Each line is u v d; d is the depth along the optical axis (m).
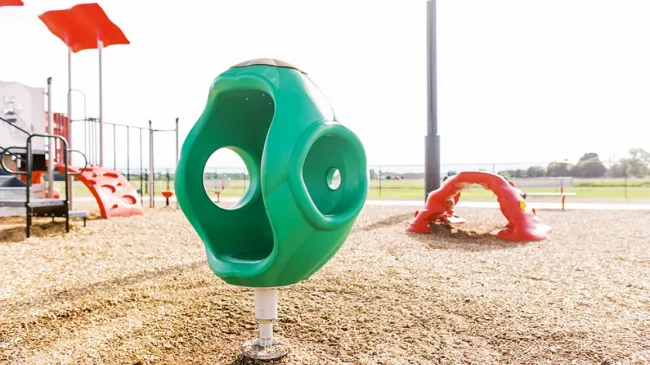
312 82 2.42
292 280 2.34
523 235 6.92
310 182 2.56
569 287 4.15
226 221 2.66
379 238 7.16
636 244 6.60
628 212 10.96
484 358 2.57
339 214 2.35
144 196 19.44
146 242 6.89
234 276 2.29
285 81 2.25
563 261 5.39
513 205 7.12
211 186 16.05
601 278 4.52
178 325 3.15
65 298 3.83
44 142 10.95
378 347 2.73
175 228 8.41
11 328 3.13
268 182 2.08
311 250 2.24
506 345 2.74
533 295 3.86
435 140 10.46
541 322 3.13
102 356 2.66
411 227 7.81
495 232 7.34
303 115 2.17
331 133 2.25
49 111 9.31
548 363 2.47
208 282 4.34
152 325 3.16
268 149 2.10
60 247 6.42
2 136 10.16
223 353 2.66
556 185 13.88
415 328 3.06
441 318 3.26
